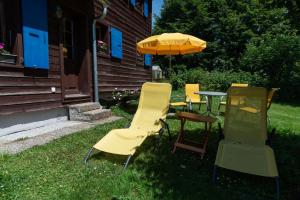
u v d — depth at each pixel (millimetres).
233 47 24984
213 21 25828
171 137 5172
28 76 5398
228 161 3338
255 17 24328
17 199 2701
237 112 4059
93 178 3250
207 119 4203
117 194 2857
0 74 4711
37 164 3609
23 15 5180
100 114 6895
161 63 26375
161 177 3354
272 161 3314
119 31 9914
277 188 3061
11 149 4137
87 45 7668
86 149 4328
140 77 13242
